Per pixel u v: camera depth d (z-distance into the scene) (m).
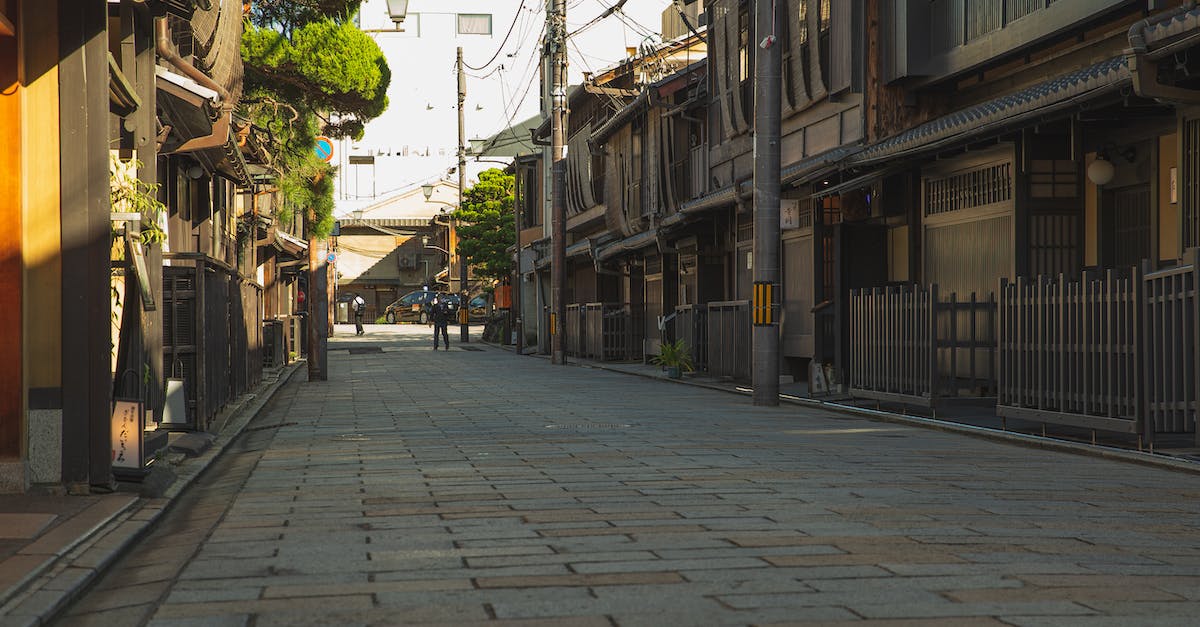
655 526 6.60
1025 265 14.94
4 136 7.90
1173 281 9.77
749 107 24.81
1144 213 13.80
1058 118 12.70
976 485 8.30
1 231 7.89
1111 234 14.50
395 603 4.84
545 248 42.00
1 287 7.89
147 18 11.27
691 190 29.72
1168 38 10.23
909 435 12.37
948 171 16.97
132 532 6.77
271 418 14.98
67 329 7.98
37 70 7.98
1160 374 9.95
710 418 14.55
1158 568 5.44
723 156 27.06
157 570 5.82
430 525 6.71
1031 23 14.70
